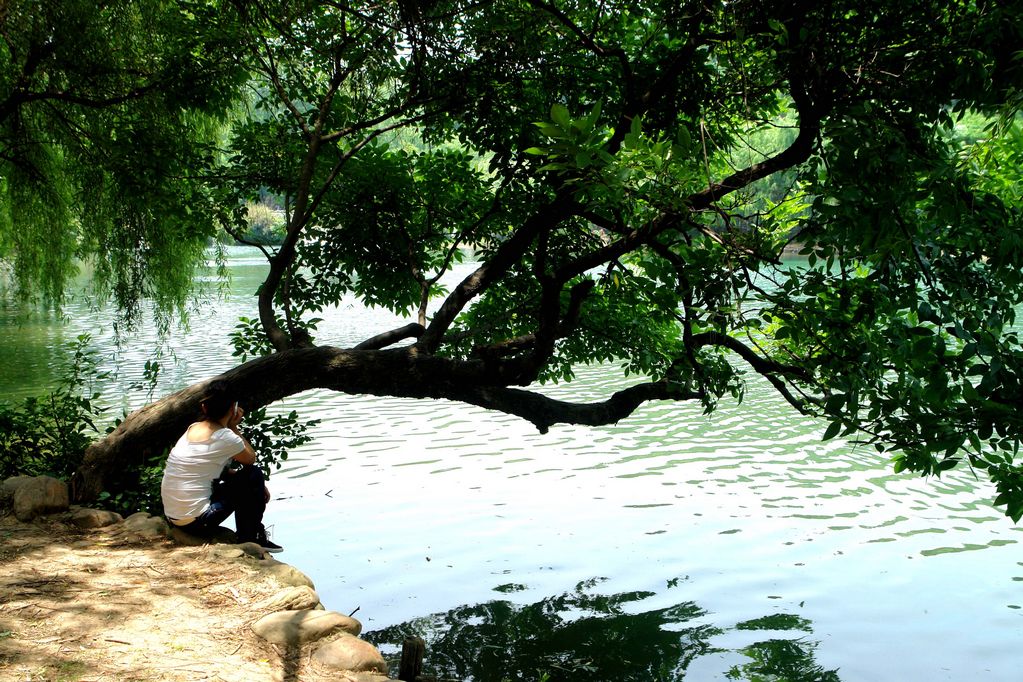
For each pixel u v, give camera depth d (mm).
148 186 11008
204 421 6832
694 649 8836
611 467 15242
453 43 9883
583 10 9922
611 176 5445
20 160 13727
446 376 8570
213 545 6508
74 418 9664
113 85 12195
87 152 13008
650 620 9484
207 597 5590
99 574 5883
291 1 10148
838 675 8289
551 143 5371
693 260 7785
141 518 6949
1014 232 5762
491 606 9883
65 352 27453
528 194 10719
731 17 7605
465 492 13914
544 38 9945
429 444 16828
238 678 4523
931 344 5902
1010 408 5777
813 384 7820
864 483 14195
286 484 14383
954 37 6508
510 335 11570
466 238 11570
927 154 6230
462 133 10727
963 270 6086
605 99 9867
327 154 10812
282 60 10891
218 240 18016
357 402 20766
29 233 16828
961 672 8344
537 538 11930
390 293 11789
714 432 17547
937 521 12453
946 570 10750
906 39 7086
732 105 9445
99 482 8117
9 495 7277
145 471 8547
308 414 19484
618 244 7961
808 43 6824
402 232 11195
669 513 12883
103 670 4480
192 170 11289
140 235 13945
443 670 8359
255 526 6848
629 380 22516
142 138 11172
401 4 9148
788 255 38938
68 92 12102
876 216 5707
